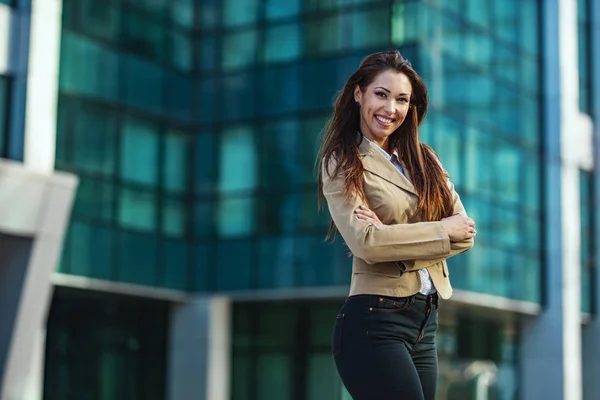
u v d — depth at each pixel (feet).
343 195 11.59
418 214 11.80
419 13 80.02
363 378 11.44
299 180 82.94
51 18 72.64
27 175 64.23
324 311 87.86
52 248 67.21
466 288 83.35
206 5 88.02
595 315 103.91
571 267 96.63
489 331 96.94
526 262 92.27
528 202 93.04
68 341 84.79
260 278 84.02
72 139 76.43
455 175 82.89
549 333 95.14
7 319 65.98
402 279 11.50
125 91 81.05
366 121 11.87
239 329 90.38
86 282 77.15
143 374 88.69
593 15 105.70
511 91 91.76
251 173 85.15
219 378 87.92
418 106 12.13
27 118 70.64
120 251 80.02
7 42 70.69
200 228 86.38
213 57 87.45
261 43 85.76
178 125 85.81
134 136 81.76
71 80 76.69
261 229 84.38
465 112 84.79
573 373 96.73
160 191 83.97
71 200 67.41
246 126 85.61
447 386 91.04
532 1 96.27
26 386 67.46
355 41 82.07
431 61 80.69
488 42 89.04
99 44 79.05
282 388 88.43
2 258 65.87
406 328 11.53
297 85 83.87
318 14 83.71
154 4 84.02
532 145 94.48
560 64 96.22
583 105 104.17
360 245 11.31
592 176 103.81
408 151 12.10
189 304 87.04
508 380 96.37
